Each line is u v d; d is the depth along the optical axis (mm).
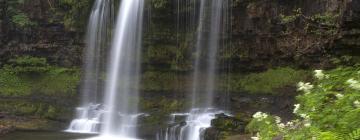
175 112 14820
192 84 15234
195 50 15148
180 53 15359
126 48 15984
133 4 15859
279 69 14016
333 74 6922
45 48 17516
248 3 14250
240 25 14477
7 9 17969
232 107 14320
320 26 13047
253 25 14289
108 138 14055
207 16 14820
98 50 16609
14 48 17859
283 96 13406
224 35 14703
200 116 14172
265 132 6875
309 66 13430
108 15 16359
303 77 13289
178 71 15484
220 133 11797
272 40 14125
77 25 16969
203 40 15008
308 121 5734
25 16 17625
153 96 15586
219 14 14742
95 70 16672
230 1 14469
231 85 14625
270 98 13648
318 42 13086
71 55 17250
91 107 16203
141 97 15695
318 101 5973
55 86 16922
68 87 16828
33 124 15164
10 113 15914
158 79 15711
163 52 15602
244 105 14055
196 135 12570
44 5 17453
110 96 16172
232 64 14781
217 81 14883
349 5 12047
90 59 16812
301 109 6566
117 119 15227
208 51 14961
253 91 14117
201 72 15133
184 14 15242
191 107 14992
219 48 14844
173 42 15516
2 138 13438
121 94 15914
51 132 14609
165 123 13969
